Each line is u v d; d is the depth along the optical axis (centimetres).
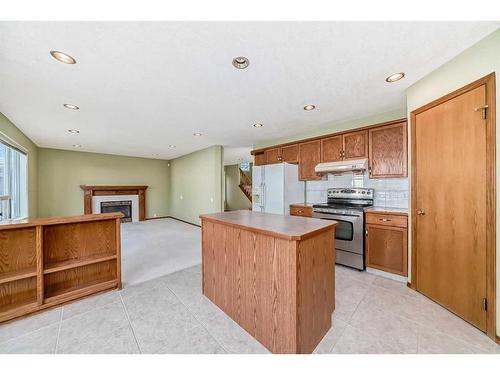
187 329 163
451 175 179
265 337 144
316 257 145
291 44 152
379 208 285
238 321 168
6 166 344
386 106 271
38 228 184
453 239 179
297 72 191
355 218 278
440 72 185
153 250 375
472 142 162
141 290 227
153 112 289
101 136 423
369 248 271
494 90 146
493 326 148
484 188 154
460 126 171
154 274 270
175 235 492
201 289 228
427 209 204
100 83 207
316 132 375
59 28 134
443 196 187
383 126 287
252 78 201
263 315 146
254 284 153
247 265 159
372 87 221
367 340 150
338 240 295
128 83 208
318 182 390
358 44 153
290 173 386
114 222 240
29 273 182
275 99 249
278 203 382
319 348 143
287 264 129
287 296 130
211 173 540
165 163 770
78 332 159
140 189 698
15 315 173
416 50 162
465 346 143
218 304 193
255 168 436
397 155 275
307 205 352
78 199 599
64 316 179
